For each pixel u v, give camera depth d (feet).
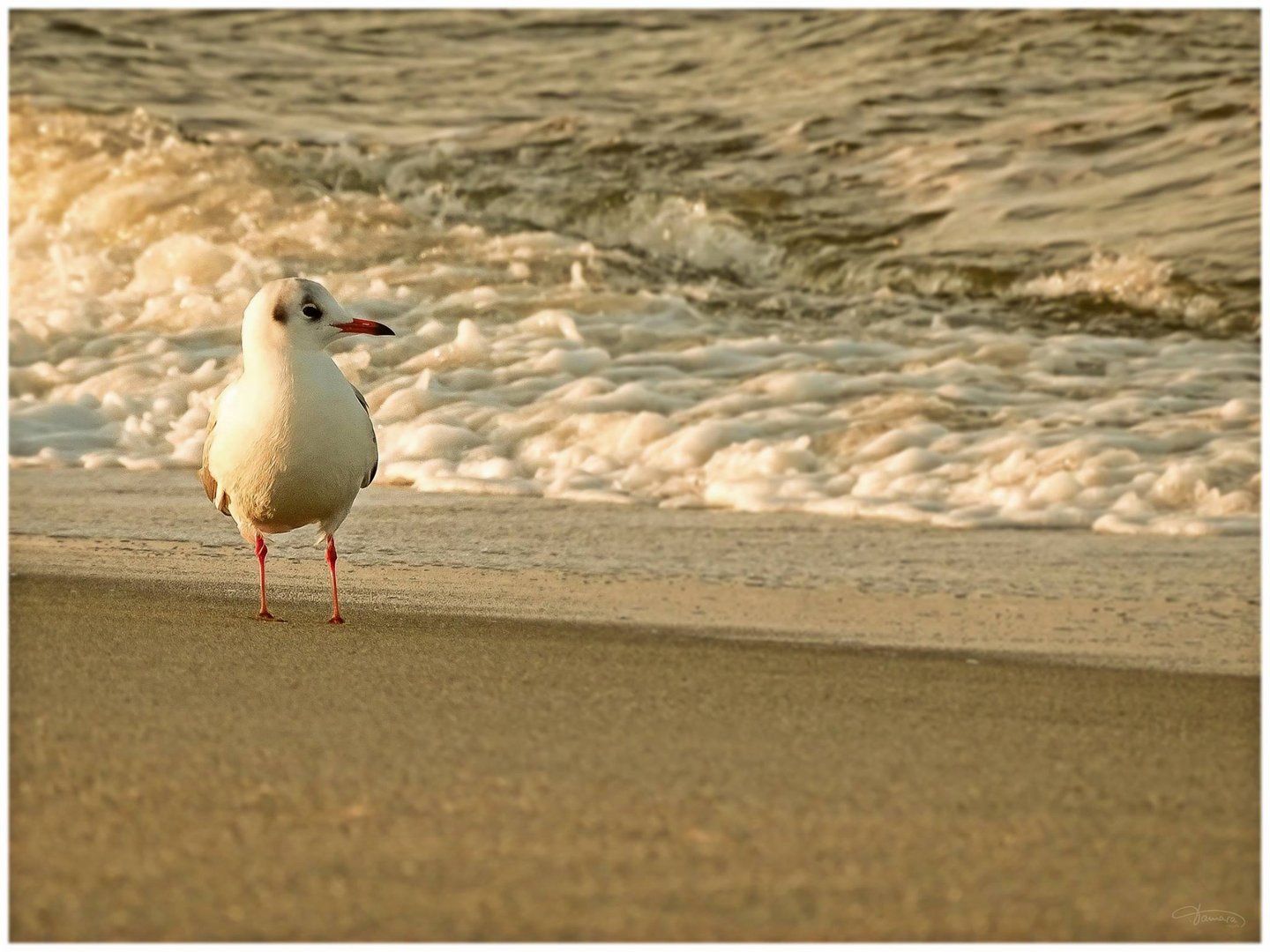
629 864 19.45
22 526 47.73
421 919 17.79
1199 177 84.07
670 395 61.00
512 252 80.02
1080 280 75.20
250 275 75.87
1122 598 39.83
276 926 17.54
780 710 27.50
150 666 29.25
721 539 46.50
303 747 23.85
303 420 34.04
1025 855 20.24
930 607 38.68
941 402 59.36
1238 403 58.08
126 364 66.64
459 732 25.07
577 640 33.65
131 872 18.84
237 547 45.24
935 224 82.79
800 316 73.77
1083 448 53.26
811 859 19.83
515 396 61.36
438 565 43.27
